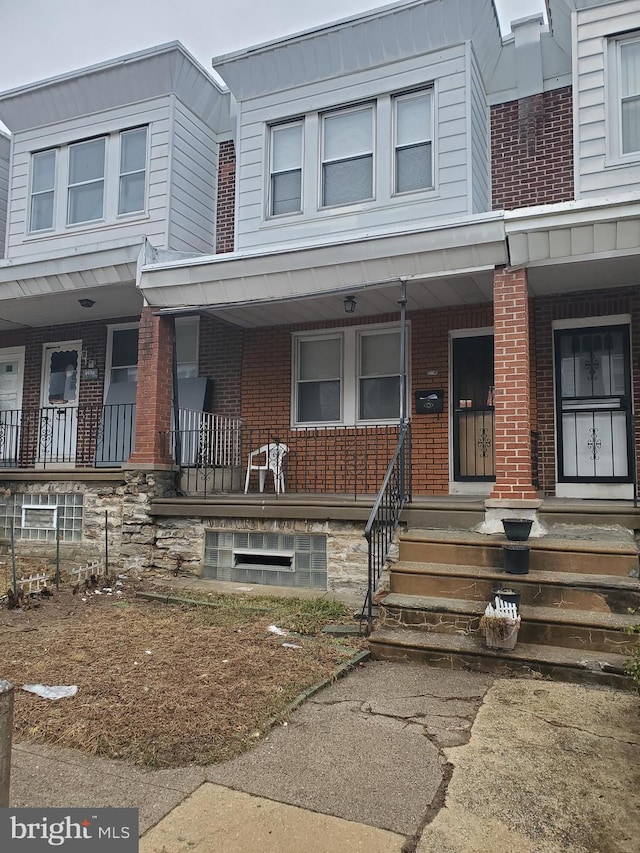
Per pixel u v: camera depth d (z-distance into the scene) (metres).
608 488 7.94
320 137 8.77
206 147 10.42
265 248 7.98
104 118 10.03
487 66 8.66
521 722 3.99
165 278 8.38
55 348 11.43
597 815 2.96
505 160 8.73
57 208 10.23
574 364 8.26
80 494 8.76
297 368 9.78
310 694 4.42
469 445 8.71
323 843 2.76
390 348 9.30
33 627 5.91
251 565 7.78
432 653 5.11
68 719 3.94
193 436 9.73
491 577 5.65
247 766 3.43
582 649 5.00
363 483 9.13
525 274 6.90
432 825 2.89
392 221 8.17
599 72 7.16
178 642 5.45
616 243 6.43
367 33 8.28
